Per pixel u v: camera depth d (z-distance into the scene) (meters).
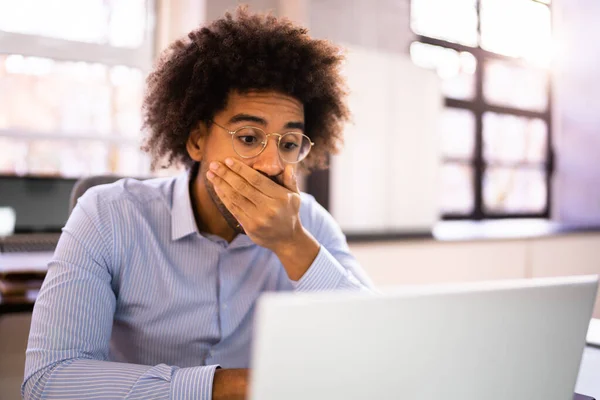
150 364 0.94
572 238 3.51
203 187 0.98
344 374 0.40
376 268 2.73
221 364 0.97
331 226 1.18
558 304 0.49
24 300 1.48
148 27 2.64
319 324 0.38
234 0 2.52
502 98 3.99
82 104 2.50
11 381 1.67
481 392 0.47
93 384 0.73
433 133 3.10
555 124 4.22
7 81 2.35
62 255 0.88
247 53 0.92
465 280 3.03
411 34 3.11
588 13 3.98
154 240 0.96
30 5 2.38
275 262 1.04
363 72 2.85
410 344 0.42
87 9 2.50
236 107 0.90
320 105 1.08
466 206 3.84
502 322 0.46
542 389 0.50
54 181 2.37
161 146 1.09
